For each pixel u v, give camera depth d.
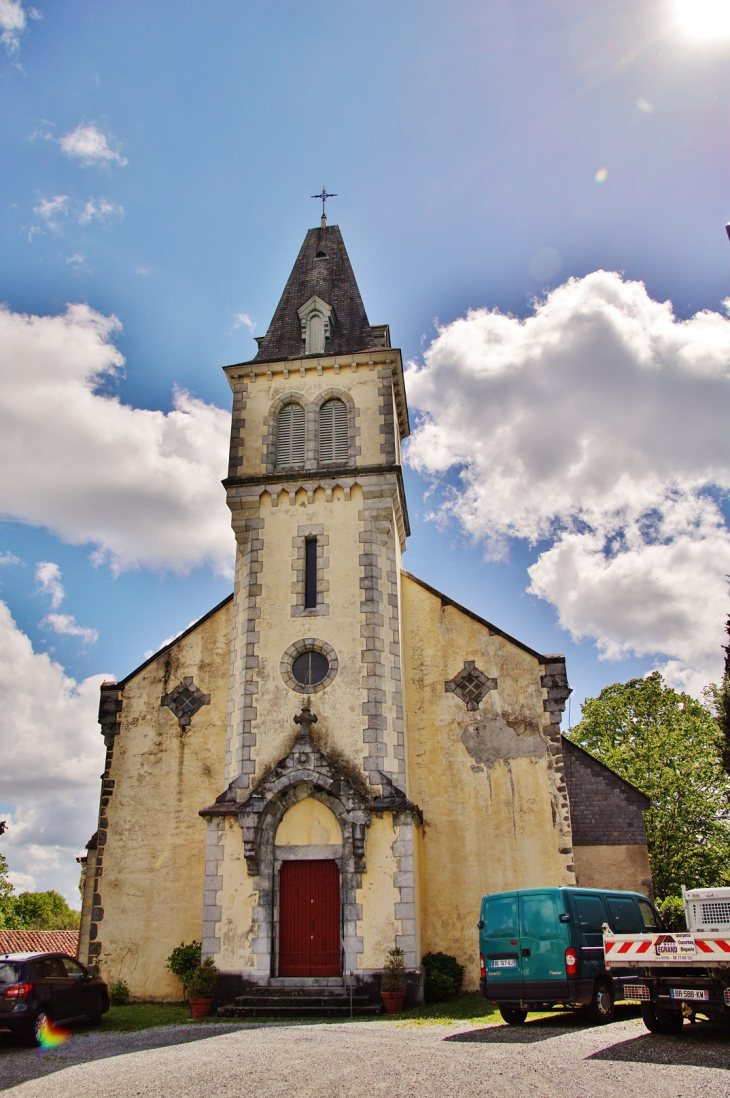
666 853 33.25
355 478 22.97
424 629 23.53
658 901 32.97
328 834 19.36
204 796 22.41
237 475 23.64
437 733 22.47
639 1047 11.12
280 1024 15.80
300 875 19.17
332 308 26.03
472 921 20.72
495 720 22.34
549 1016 15.55
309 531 22.61
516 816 21.44
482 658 22.98
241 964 18.44
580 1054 10.88
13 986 14.28
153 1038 14.45
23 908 91.25
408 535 26.56
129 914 21.55
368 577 21.81
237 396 24.69
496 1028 14.11
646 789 33.91
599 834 22.67
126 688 23.77
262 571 22.34
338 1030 14.55
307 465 23.48
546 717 22.17
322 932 18.72
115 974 21.02
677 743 34.84
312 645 21.36
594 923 14.80
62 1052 13.26
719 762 33.38
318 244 28.59
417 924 19.02
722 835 33.81
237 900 18.97
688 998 11.72
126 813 22.50
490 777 21.86
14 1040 14.73
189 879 21.69
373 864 18.88
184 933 21.22
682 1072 9.45
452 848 21.39
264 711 20.84
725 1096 8.27
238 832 19.53
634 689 37.53
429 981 18.89
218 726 23.02
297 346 25.70
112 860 22.08
